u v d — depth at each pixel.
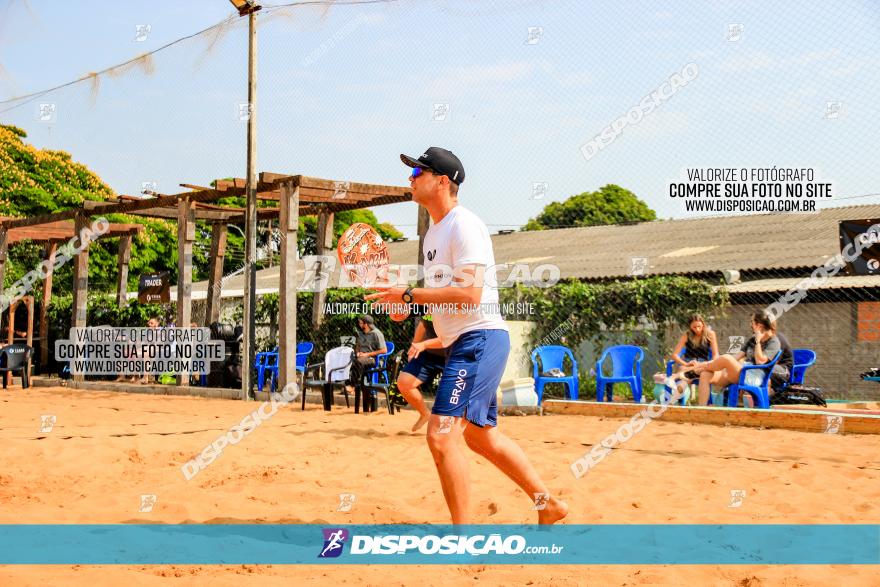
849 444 7.57
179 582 3.03
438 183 3.88
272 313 17.16
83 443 7.04
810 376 16.41
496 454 3.96
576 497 4.94
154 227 32.03
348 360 11.20
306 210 16.83
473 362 3.70
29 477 5.46
